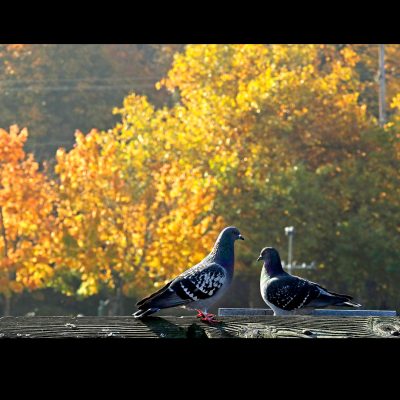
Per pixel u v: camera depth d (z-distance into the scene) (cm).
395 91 7881
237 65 6638
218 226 5559
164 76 9019
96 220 5381
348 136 6181
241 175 5859
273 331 591
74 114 8506
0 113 8281
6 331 580
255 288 6259
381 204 5997
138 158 5522
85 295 5731
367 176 5956
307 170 6203
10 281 5512
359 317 631
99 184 5406
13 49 8375
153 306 861
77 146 5525
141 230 5312
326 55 7569
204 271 966
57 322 600
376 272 5800
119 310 5728
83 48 8569
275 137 6066
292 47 6819
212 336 584
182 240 5109
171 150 5812
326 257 5909
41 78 8444
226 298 6438
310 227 5744
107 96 8688
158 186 5294
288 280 1332
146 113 5791
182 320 609
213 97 6094
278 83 6122
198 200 5156
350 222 5725
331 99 6216
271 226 5778
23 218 5531
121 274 5359
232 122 6044
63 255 5422
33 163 5625
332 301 1323
